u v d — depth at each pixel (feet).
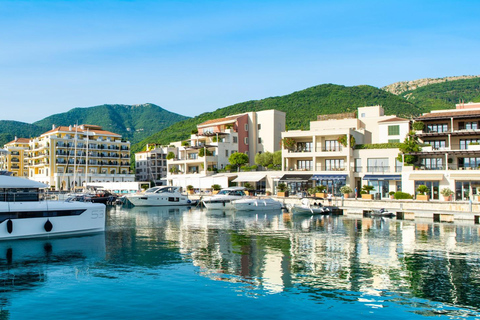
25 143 483.51
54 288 69.62
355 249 100.89
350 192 219.00
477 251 98.63
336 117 290.15
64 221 120.88
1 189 114.01
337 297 65.10
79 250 99.96
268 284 71.36
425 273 78.18
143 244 107.65
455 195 194.08
